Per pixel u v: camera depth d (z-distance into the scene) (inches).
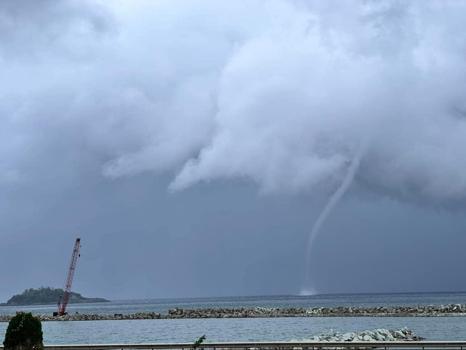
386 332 2413.9
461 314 4746.6
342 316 5029.5
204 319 5255.9
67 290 7465.6
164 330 3873.0
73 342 3026.6
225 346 1696.6
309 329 3558.1
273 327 3821.4
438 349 1633.9
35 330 1317.7
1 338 3405.5
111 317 6264.8
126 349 1892.2
